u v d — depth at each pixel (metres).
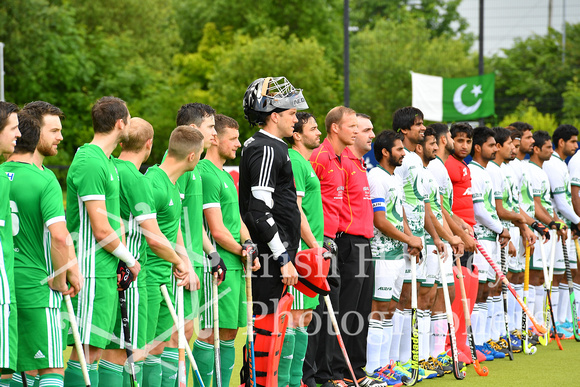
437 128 24.77
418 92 57.34
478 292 25.75
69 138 105.38
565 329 30.80
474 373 23.30
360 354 21.09
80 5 124.44
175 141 16.45
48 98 103.50
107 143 15.03
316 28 142.62
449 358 23.91
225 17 144.25
